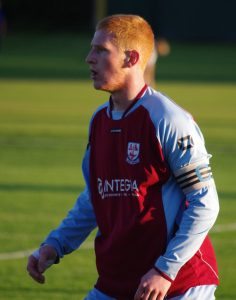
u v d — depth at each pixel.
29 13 182.25
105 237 13.45
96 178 13.45
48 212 31.12
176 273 12.55
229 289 22.52
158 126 12.81
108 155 13.17
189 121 12.91
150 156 12.88
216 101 71.25
